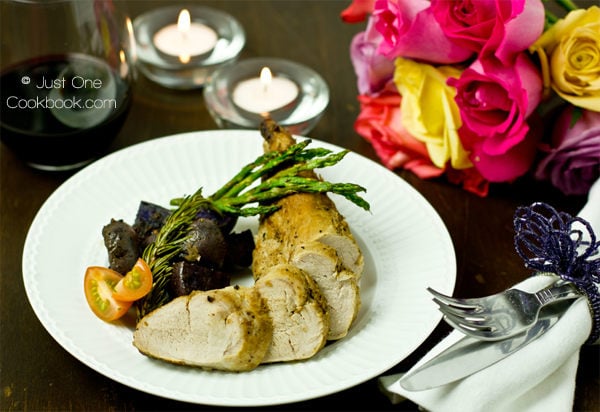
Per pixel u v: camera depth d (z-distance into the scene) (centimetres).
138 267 53
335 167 61
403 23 61
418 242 57
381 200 60
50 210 58
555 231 51
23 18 61
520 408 50
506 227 62
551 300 50
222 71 70
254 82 69
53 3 61
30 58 62
